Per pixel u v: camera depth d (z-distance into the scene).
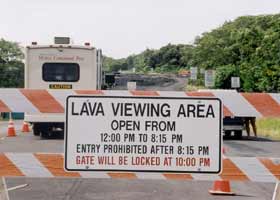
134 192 13.91
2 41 102.38
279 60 66.75
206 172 6.96
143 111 6.93
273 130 38.88
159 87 79.56
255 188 14.73
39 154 7.09
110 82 32.97
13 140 28.81
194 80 84.81
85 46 28.64
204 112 6.93
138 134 6.95
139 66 156.50
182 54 139.00
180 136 6.94
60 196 13.27
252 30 78.00
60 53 28.59
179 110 6.93
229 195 13.65
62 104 6.95
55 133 29.86
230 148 27.20
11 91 6.95
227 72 72.44
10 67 102.19
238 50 82.56
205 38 94.25
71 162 6.99
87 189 14.27
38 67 28.67
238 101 6.93
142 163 6.96
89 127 6.94
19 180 15.46
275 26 73.44
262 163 7.05
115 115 6.93
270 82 66.31
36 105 6.96
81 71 28.67
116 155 6.96
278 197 7.85
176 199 12.99
